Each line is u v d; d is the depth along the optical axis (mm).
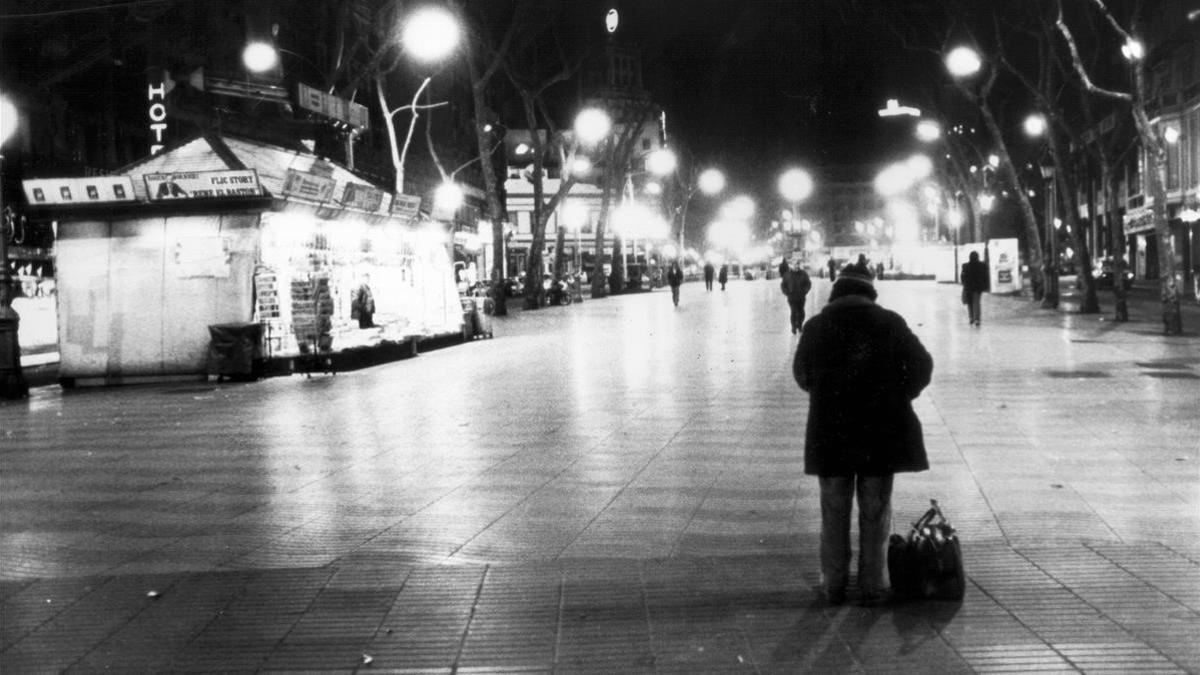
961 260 71500
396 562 7691
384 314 26766
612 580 7062
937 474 10297
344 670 5602
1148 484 9742
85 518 9461
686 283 104438
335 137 40562
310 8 47562
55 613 6715
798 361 6520
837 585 6402
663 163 59031
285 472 11438
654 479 10547
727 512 9055
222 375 21688
